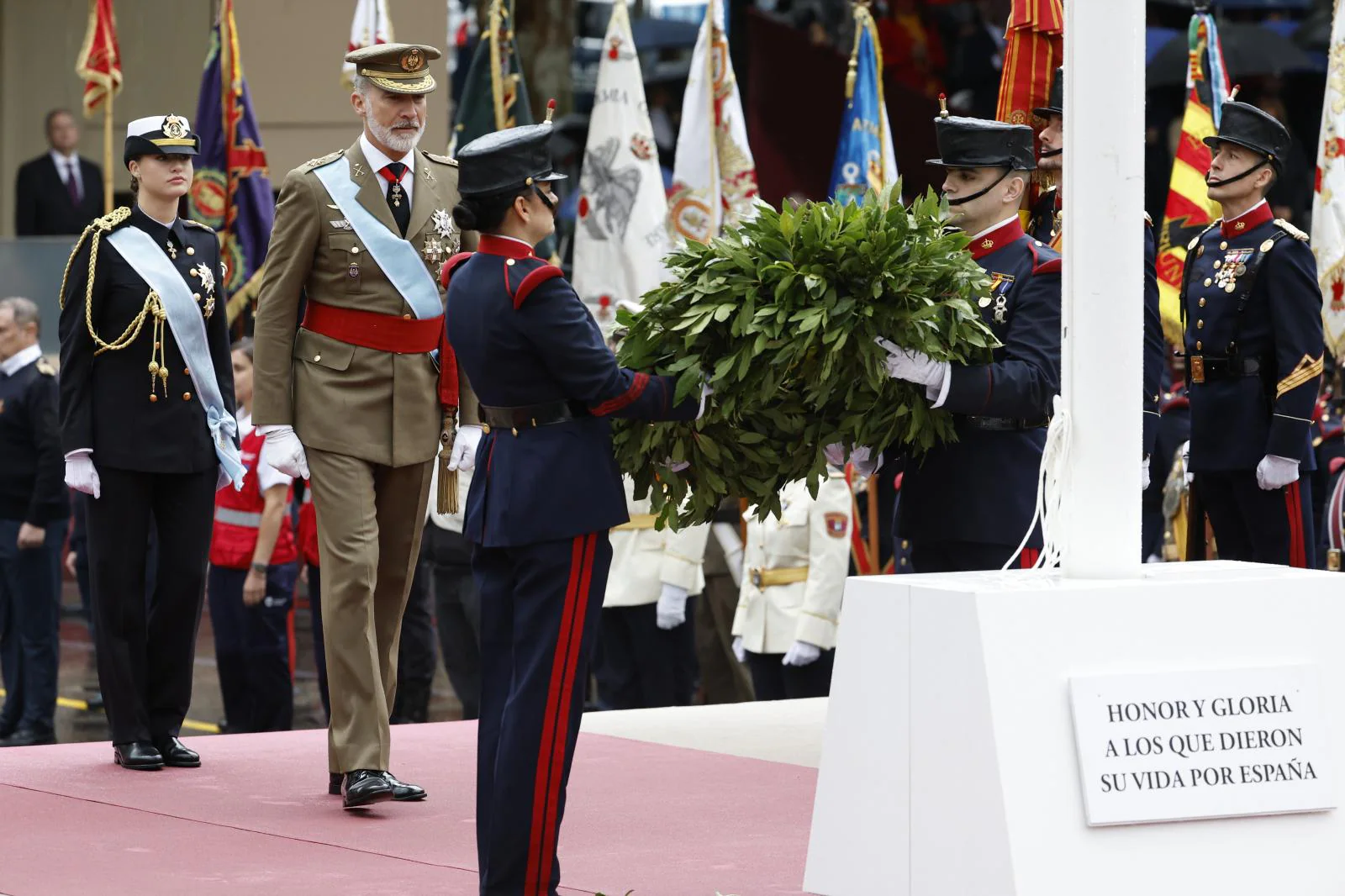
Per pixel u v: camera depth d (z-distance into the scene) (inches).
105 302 784.9
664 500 593.9
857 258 558.3
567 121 2098.9
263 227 1255.5
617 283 1238.3
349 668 693.3
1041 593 475.5
